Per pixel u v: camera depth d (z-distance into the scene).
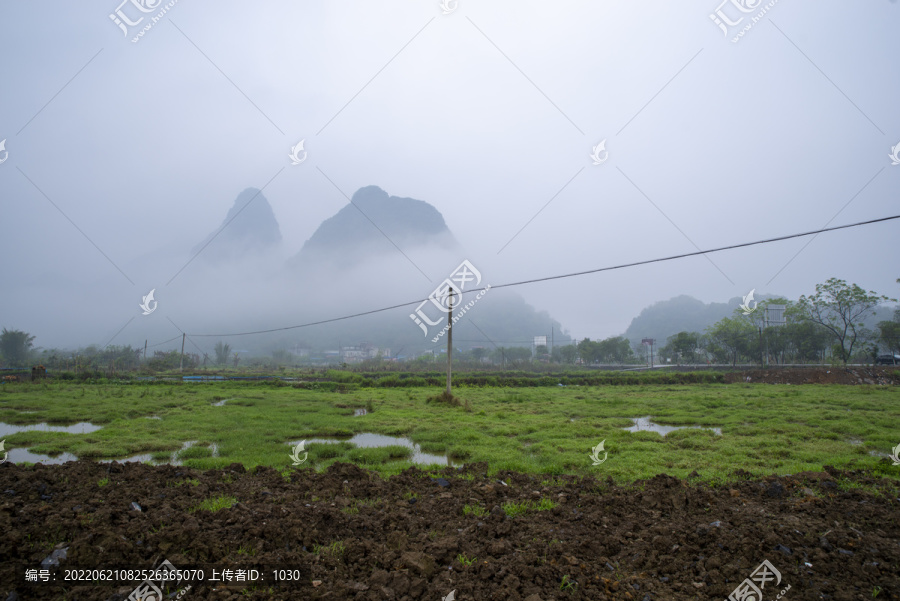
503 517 7.27
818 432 15.49
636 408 22.77
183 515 6.95
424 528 7.01
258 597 5.04
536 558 5.87
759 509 7.47
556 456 12.29
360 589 5.19
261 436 15.10
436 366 64.19
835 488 8.85
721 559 5.73
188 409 21.59
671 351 77.00
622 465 11.34
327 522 6.83
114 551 5.63
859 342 54.62
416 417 19.73
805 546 6.03
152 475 9.45
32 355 60.28
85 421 18.61
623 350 79.75
